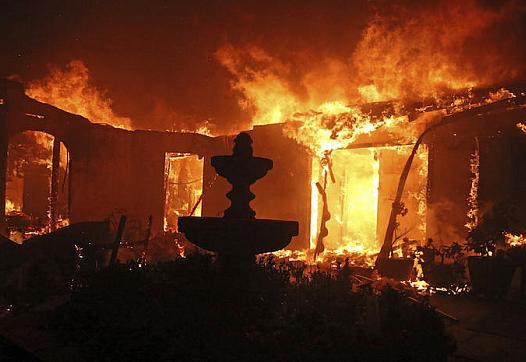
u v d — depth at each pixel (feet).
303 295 18.76
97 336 16.14
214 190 60.34
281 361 14.23
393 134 45.85
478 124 38.42
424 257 33.32
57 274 30.91
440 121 38.34
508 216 31.99
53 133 59.16
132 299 18.08
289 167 51.21
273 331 16.19
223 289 18.06
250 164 19.86
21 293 28.09
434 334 15.94
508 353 18.79
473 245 31.89
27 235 58.08
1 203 53.72
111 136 61.46
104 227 37.93
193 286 18.33
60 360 15.25
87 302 18.40
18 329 17.85
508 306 27.68
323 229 44.21
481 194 37.63
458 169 39.09
